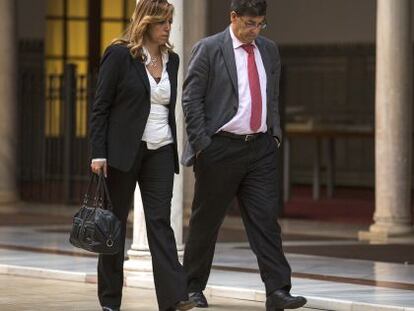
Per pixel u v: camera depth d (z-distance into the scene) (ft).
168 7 67.51
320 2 190.90
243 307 75.51
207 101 70.54
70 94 156.35
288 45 193.57
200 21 134.31
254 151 70.08
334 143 181.27
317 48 191.01
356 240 119.24
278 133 71.20
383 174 120.88
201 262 73.92
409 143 121.08
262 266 69.05
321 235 124.36
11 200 152.87
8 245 108.58
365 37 187.21
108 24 197.26
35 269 89.66
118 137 67.41
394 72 119.24
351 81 187.73
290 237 122.01
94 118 67.46
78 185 173.37
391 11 119.03
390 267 95.50
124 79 67.05
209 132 70.18
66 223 133.59
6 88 151.43
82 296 80.07
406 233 120.67
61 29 198.29
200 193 71.46
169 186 68.08
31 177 166.50
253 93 69.87
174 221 86.69
